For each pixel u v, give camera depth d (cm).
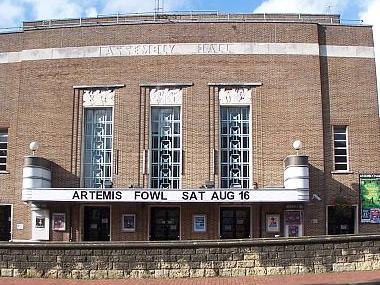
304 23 2977
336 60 3000
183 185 2873
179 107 2959
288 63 2944
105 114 3012
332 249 1711
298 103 2916
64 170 2955
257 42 2959
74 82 3014
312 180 2855
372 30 3039
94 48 3020
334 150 2938
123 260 1717
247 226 2833
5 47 3169
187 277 1698
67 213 2877
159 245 1717
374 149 2936
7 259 1756
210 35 2970
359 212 2878
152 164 2927
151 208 2872
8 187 3020
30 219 2950
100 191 2650
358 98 2975
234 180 2895
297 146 2714
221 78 2938
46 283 1639
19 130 3020
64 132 2984
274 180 2859
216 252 1709
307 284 1483
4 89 3133
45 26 3291
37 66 3056
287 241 1708
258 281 1590
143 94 2959
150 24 2998
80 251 1731
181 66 2956
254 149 2892
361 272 1673
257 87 2934
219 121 2927
